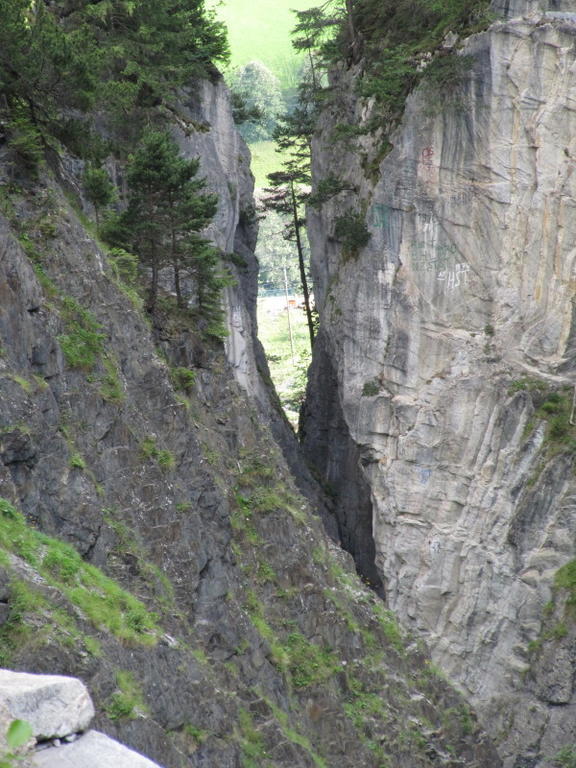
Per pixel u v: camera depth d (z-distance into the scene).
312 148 120.69
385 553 95.25
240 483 62.09
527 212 93.00
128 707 30.89
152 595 41.88
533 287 92.81
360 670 60.81
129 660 34.19
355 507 102.06
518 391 90.69
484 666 87.88
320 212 113.94
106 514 42.59
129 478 45.91
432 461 94.38
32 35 54.22
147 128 74.44
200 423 61.41
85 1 75.25
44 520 38.25
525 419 90.31
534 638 85.12
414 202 97.69
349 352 101.38
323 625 59.50
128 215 65.12
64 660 29.44
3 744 10.98
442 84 95.88
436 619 91.88
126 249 66.31
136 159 64.94
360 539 101.31
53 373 43.31
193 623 46.34
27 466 37.94
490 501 90.50
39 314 43.62
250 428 67.50
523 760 82.12
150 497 46.50
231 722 40.69
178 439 52.56
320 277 115.50
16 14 53.50
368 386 98.69
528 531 87.56
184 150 88.25
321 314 112.88
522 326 93.06
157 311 66.75
